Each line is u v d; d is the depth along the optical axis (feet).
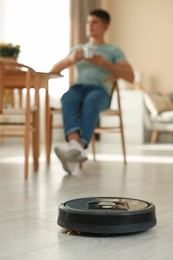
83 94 9.61
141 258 3.46
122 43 24.06
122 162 11.46
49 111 10.82
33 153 9.29
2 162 11.02
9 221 4.69
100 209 4.23
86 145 9.01
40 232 4.25
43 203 5.71
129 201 4.62
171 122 19.89
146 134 21.29
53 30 21.11
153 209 4.39
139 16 23.48
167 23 22.61
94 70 10.24
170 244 3.87
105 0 24.39
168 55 22.62
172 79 22.53
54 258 3.44
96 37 10.66
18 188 6.96
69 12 21.70
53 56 21.04
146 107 20.76
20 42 19.69
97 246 3.79
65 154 8.58
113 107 21.43
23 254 3.54
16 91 18.67
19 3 19.60
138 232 4.27
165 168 10.14
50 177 8.36
